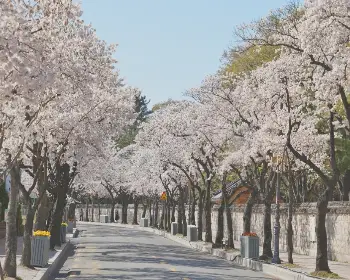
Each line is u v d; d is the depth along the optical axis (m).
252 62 40.94
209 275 22.95
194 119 42.88
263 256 30.09
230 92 34.56
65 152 31.23
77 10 15.08
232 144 37.50
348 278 22.33
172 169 57.44
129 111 34.41
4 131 14.55
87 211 113.69
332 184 23.23
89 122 29.84
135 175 78.12
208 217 45.97
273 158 28.81
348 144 31.91
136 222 96.25
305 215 36.53
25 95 13.73
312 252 35.03
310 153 30.11
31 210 23.52
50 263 25.22
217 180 56.97
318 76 21.89
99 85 29.67
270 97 27.42
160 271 23.89
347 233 30.81
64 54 17.38
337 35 20.06
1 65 12.55
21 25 12.63
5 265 19.64
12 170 20.06
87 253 35.38
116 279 20.55
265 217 30.58
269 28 26.95
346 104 21.30
